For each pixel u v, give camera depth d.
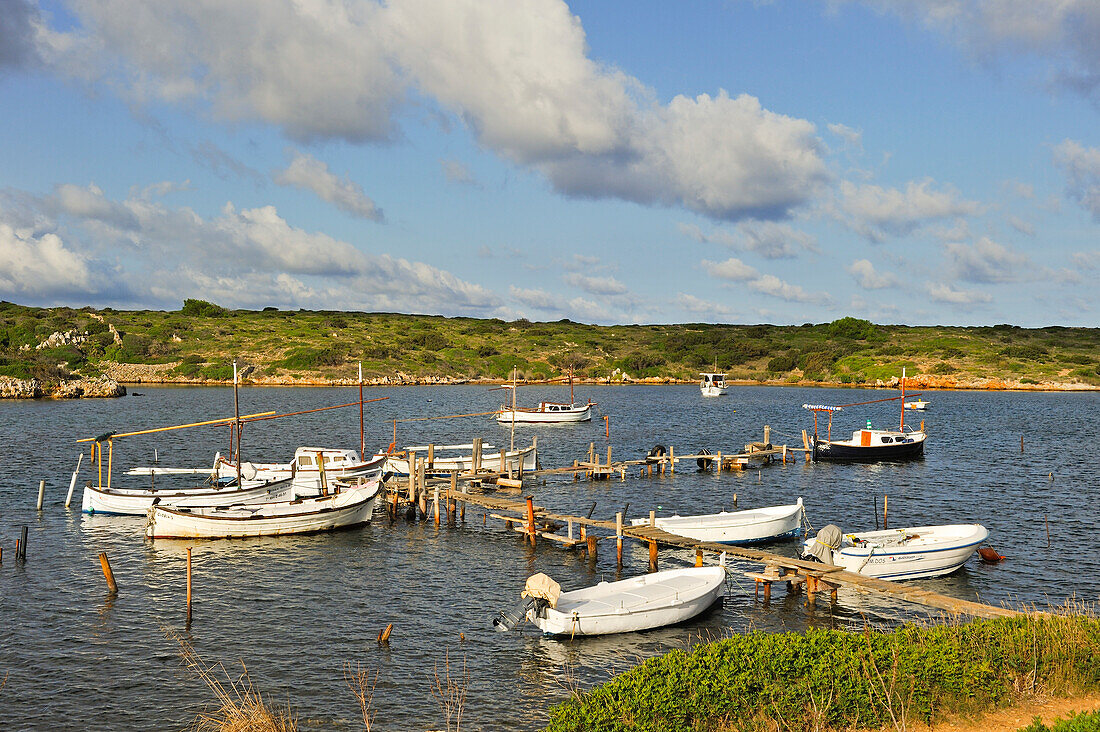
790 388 185.00
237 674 22.22
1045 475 58.50
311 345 191.75
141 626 25.89
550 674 22.25
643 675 15.39
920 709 15.28
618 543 33.22
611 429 96.25
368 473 51.16
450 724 19.36
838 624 26.14
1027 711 15.94
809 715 14.81
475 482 49.91
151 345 181.12
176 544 36.28
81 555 34.31
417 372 185.00
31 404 121.25
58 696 20.81
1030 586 30.53
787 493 51.41
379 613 27.31
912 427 95.00
